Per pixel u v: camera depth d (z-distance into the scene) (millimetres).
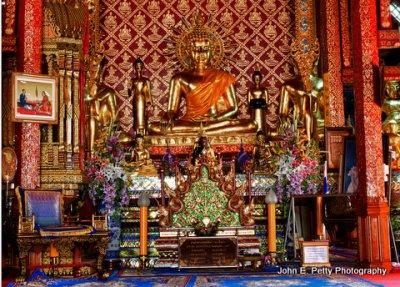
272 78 13812
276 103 13672
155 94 13680
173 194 9586
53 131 10977
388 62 14242
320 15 13484
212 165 9680
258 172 11383
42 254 8992
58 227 8555
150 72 13750
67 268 8992
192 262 9094
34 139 9914
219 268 9383
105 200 10250
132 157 11930
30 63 10062
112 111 12766
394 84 12820
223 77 13352
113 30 13859
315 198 11156
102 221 8703
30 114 9766
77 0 11148
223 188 9594
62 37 10516
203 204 9562
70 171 10570
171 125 12883
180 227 9484
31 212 8742
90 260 9508
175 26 13867
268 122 13555
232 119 12992
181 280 8070
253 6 14070
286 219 11008
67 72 10719
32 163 9859
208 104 13164
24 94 9750
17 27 11625
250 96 13367
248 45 13930
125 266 10547
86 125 12273
